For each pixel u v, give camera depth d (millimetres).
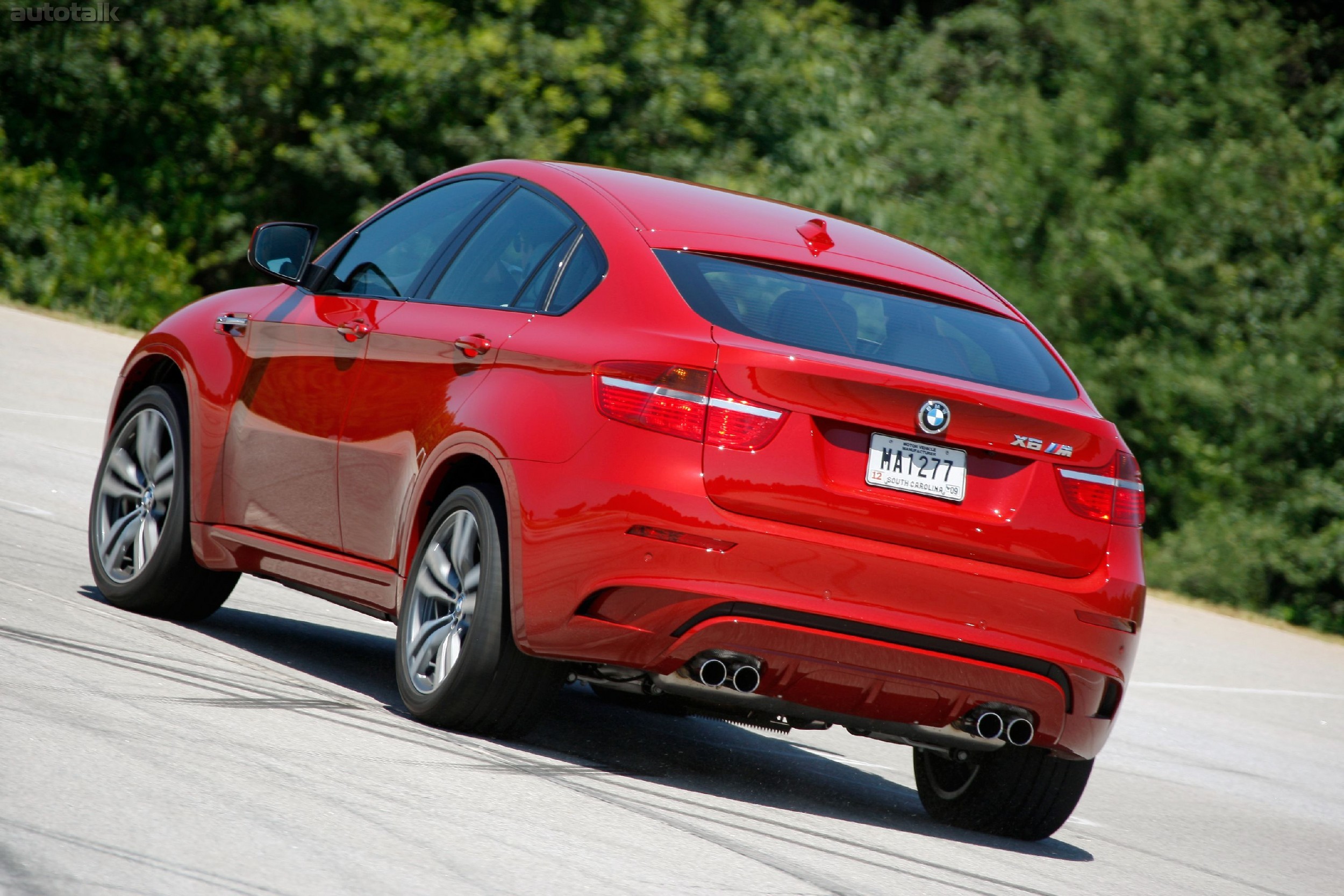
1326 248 88188
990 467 16125
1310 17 106750
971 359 17156
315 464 19172
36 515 28203
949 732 16484
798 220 18875
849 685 15609
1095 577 16375
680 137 96688
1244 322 88250
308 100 93500
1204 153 91875
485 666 16266
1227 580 79250
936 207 93062
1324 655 49750
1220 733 31219
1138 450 86750
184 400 21406
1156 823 20969
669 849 13453
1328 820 23875
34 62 89188
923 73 108938
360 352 18984
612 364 15680
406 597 17422
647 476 15188
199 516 20656
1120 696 16859
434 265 19203
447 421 17141
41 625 18375
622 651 15375
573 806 14430
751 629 15125
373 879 11156
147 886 10281
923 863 15109
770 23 99312
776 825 15523
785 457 15328
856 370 15578
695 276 16500
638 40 94625
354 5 91562
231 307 21578
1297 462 84812
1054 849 17812
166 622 20984
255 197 94062
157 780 12742
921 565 15555
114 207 90312
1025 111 93438
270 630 22344
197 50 90062
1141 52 92812
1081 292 87500
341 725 16094
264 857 11266
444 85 91000
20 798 11703
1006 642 15844
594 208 17688
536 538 15742
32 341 59812
